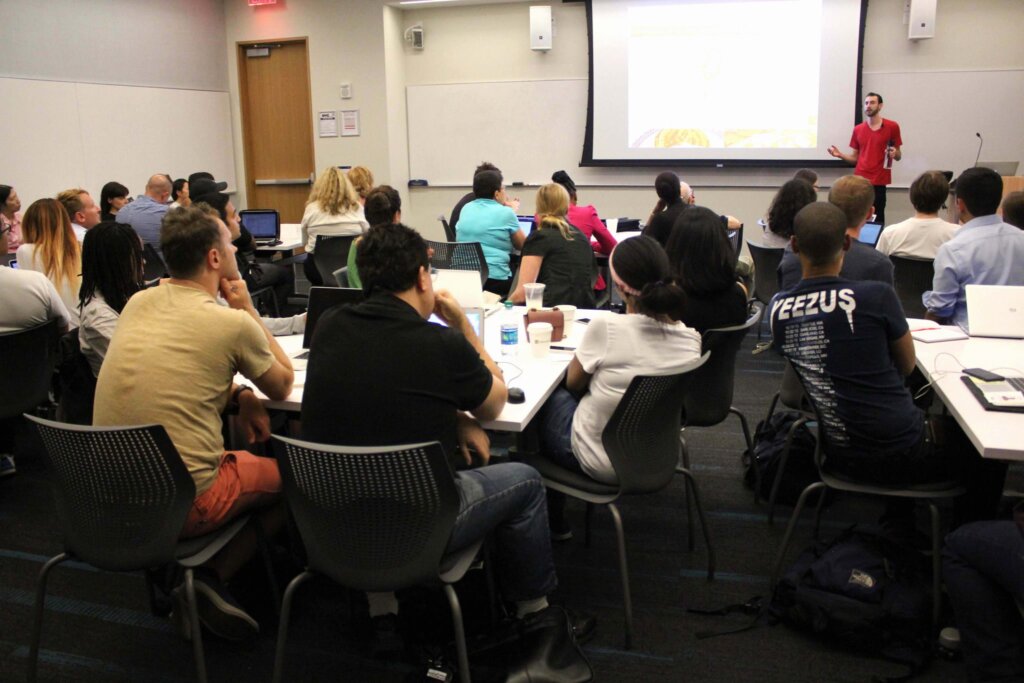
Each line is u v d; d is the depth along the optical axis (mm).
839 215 2273
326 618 2416
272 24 8117
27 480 3400
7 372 2975
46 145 6266
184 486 1866
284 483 1831
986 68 6824
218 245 2131
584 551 2785
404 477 1712
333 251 5344
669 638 2295
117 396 1994
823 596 2246
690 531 2768
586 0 7465
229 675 2164
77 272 3568
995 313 2855
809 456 3041
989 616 1903
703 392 2779
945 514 2953
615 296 5602
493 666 2014
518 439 2607
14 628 2367
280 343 2855
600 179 7879
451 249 4348
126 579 2645
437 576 1796
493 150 8109
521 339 2891
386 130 7996
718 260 2760
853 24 6953
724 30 7266
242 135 8453
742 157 7449
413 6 7961
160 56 7379
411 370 1824
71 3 6402
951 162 7039
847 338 2223
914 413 2244
